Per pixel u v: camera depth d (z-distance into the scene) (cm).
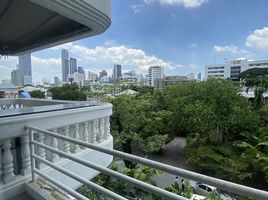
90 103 365
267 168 1102
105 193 155
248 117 1491
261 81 2084
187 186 640
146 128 1452
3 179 217
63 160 261
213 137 1468
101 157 329
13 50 583
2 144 213
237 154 1344
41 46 518
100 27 362
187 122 1550
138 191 577
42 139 235
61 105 323
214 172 1277
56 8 270
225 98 1541
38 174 221
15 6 316
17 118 215
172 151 1619
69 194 200
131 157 130
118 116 1457
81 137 293
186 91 1738
